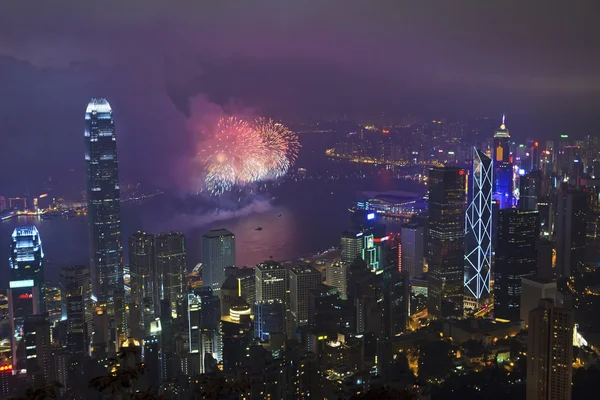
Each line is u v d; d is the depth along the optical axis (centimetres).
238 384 1809
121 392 1692
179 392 5406
